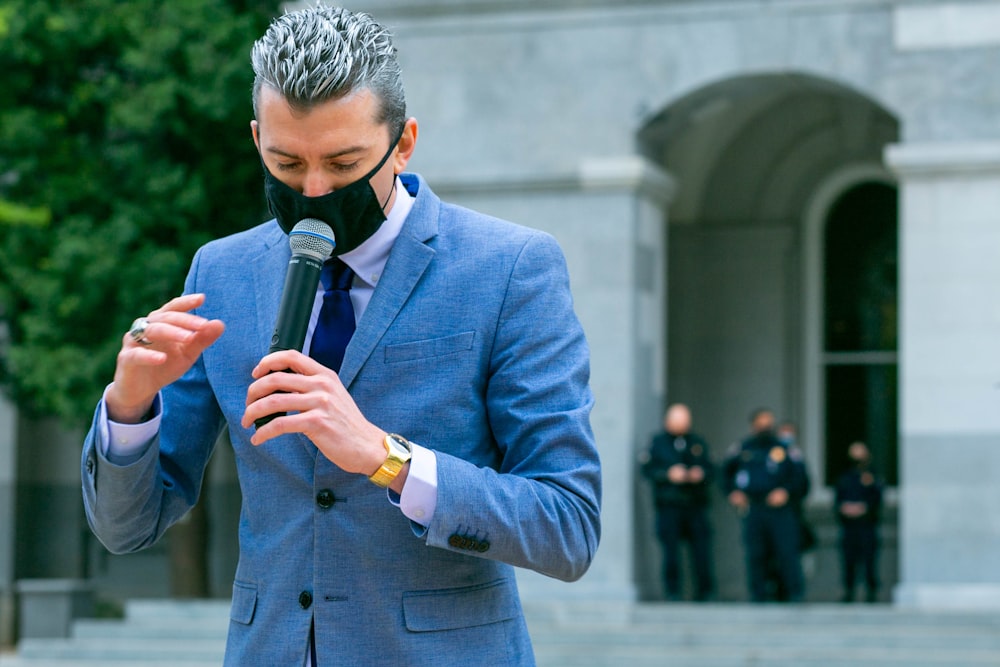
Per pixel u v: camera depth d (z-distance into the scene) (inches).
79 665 643.5
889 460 855.7
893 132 846.5
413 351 127.1
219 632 671.8
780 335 876.6
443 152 740.7
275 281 132.6
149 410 126.9
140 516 131.1
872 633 609.3
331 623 124.5
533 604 683.4
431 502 119.1
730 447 878.4
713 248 887.7
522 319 128.7
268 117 118.3
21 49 761.0
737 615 657.0
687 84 717.3
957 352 676.1
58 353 748.0
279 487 127.9
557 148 729.0
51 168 778.8
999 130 677.3
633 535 709.3
